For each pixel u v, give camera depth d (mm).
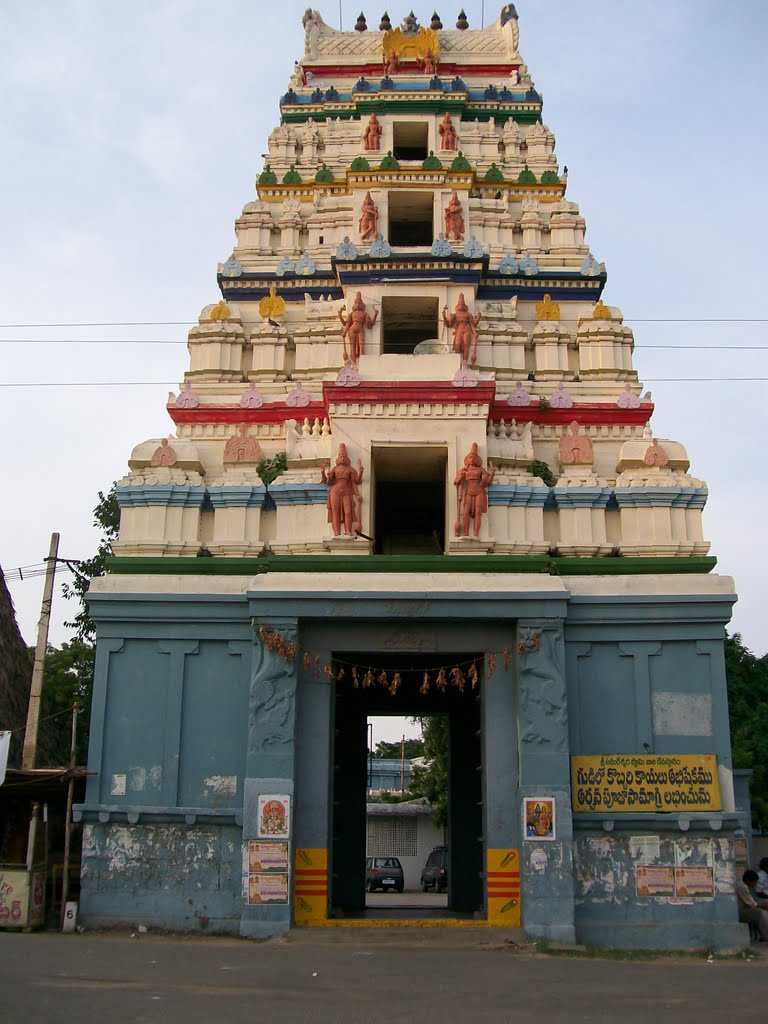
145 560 23422
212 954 17281
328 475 24734
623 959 18828
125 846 21219
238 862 21078
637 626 22344
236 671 22281
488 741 21781
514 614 21672
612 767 21578
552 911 20203
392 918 23047
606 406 28078
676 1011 12727
